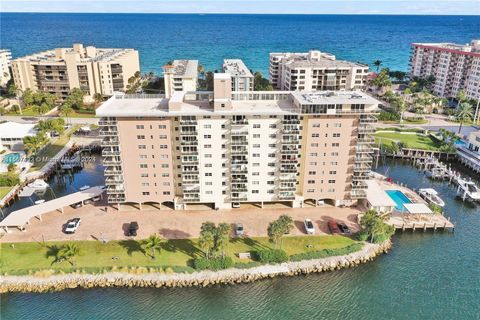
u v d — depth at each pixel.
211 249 86.81
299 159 102.94
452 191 128.38
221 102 93.94
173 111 95.38
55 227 98.31
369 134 100.00
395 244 98.44
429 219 106.94
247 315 76.62
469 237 102.38
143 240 93.19
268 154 100.25
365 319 76.19
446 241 100.31
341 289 83.50
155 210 106.25
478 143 149.38
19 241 92.44
